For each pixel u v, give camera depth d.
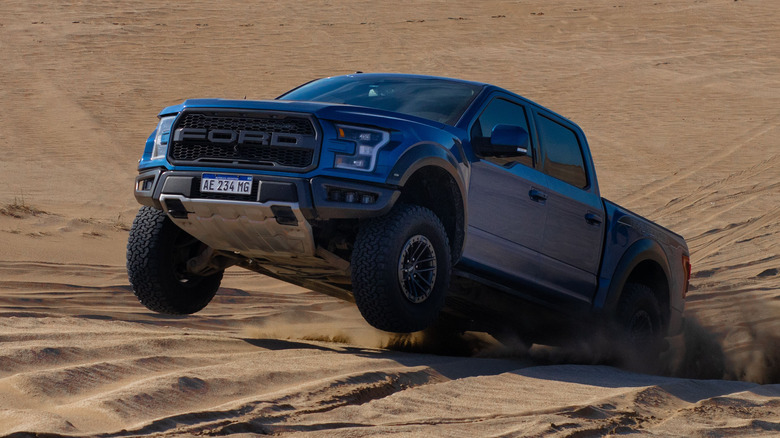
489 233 11.97
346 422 7.32
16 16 90.25
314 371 9.19
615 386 10.48
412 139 10.83
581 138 14.51
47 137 52.25
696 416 8.96
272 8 98.69
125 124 56.31
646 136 56.09
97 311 15.31
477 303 12.66
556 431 7.50
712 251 33.00
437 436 7.06
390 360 10.45
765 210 39.66
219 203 10.50
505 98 12.95
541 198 12.88
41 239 25.83
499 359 12.57
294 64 74.50
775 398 10.27
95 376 8.02
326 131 10.38
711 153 52.00
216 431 6.64
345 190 10.31
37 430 6.21
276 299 20.50
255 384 8.38
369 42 83.06
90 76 68.12
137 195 11.30
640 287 15.17
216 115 10.79
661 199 43.28
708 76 71.31
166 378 7.97
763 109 61.62
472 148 11.84
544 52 80.25
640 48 81.50
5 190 38.66
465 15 95.81
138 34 83.31
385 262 10.42
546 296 13.23
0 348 8.62
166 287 12.19
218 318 15.70
